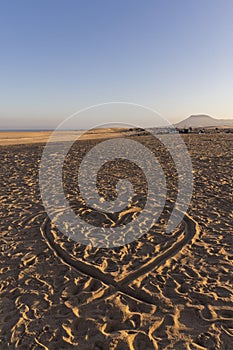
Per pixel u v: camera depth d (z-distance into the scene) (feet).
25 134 133.90
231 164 36.11
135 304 11.09
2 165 42.24
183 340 9.28
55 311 10.89
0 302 11.57
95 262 14.33
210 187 26.11
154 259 14.38
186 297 11.32
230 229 17.29
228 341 9.15
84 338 9.57
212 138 77.15
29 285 12.61
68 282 12.71
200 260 14.03
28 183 30.55
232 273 12.78
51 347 9.29
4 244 16.52
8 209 22.33
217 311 10.48
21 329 10.08
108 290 12.03
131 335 9.57
